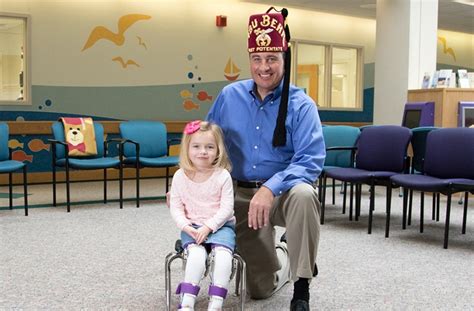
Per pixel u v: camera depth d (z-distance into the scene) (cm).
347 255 348
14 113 682
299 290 215
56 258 331
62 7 698
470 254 355
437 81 625
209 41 808
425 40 674
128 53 746
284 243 285
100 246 362
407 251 361
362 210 521
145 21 755
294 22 891
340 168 462
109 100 739
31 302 253
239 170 243
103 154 557
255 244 249
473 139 382
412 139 457
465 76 623
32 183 695
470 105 595
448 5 838
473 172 379
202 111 811
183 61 788
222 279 204
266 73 226
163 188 668
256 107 238
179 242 226
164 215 479
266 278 257
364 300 261
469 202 574
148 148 563
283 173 216
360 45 969
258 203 209
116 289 274
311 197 211
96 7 719
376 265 325
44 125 691
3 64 699
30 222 443
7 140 493
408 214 484
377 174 412
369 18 966
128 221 450
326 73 951
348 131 536
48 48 694
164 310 245
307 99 234
